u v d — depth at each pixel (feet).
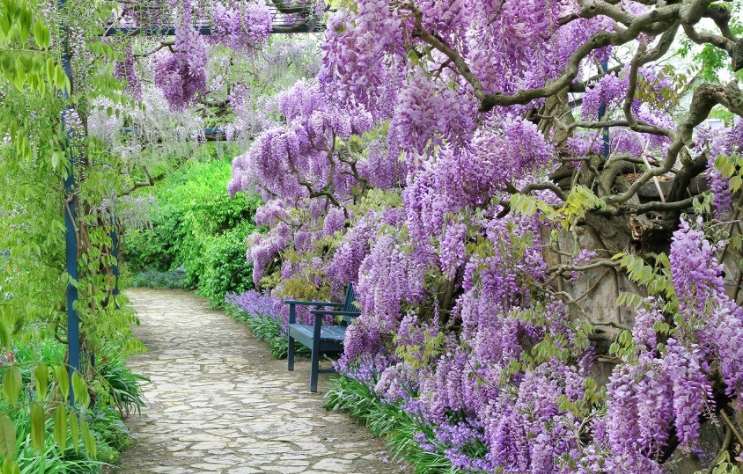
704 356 7.58
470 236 12.01
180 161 32.37
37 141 13.39
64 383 4.55
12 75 6.56
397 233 16.16
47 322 15.15
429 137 8.30
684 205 9.53
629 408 8.03
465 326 13.58
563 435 10.04
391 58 7.88
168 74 17.66
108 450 14.26
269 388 22.08
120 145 22.03
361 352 19.57
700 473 7.93
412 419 15.53
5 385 4.22
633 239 10.57
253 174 26.76
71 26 13.85
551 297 11.71
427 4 7.81
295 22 18.11
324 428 17.47
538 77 10.62
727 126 9.45
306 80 23.30
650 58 9.32
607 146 12.46
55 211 14.26
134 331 33.78
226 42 17.63
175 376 23.82
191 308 43.16
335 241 24.04
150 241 55.26
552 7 8.38
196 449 15.58
